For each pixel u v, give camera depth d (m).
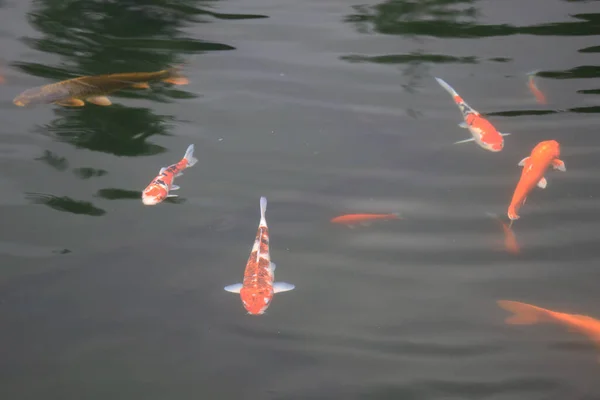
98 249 5.00
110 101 6.54
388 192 5.61
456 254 5.09
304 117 6.46
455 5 8.55
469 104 6.56
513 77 6.96
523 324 4.54
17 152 5.84
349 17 8.34
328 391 4.14
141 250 5.02
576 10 8.27
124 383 4.14
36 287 4.70
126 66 7.06
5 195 5.41
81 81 6.31
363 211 5.41
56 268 4.84
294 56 7.46
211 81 6.97
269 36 7.88
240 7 8.59
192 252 5.03
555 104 6.54
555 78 6.92
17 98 6.06
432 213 5.42
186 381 4.17
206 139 6.12
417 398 4.08
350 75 7.12
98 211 5.31
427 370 4.25
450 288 4.82
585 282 4.82
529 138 6.12
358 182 5.71
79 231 5.13
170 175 5.43
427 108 6.58
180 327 4.50
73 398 4.04
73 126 6.21
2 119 6.22
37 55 7.18
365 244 5.18
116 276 4.82
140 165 5.76
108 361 4.27
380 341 4.45
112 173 5.66
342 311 4.66
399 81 7.00
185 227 5.22
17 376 4.14
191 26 8.03
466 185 5.68
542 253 5.07
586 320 4.32
